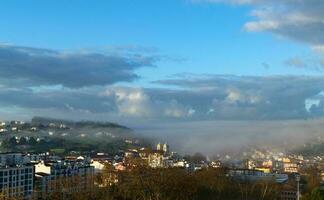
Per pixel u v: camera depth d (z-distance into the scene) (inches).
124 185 7790.4
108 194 7539.4
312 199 6437.0
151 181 7829.7
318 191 6476.4
